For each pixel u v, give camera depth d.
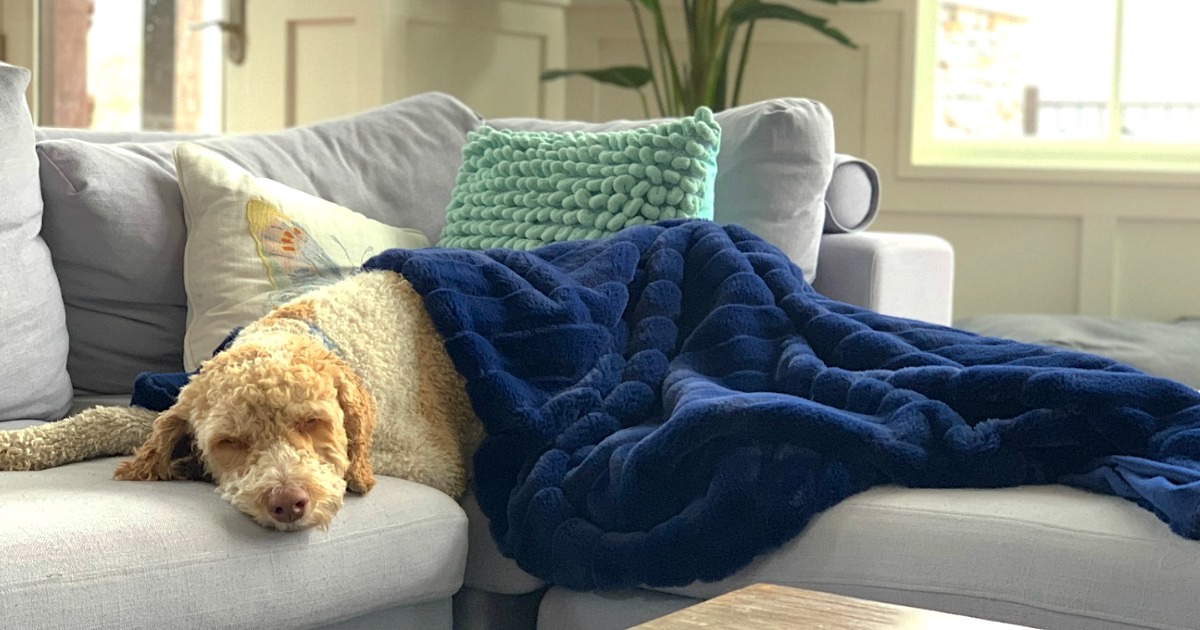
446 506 1.58
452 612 1.67
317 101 3.90
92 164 2.05
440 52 3.87
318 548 1.40
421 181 2.43
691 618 1.04
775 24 3.97
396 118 2.50
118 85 4.29
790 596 1.11
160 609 1.26
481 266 1.81
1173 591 1.28
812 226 2.33
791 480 1.49
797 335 1.85
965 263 3.90
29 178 1.94
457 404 1.74
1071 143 4.03
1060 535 1.36
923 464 1.51
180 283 2.11
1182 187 3.70
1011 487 1.52
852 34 3.93
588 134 2.22
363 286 1.72
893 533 1.43
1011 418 1.57
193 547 1.30
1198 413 1.49
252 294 2.01
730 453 1.53
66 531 1.25
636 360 1.81
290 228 2.07
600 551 1.54
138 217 2.06
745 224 2.27
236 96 4.07
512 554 1.62
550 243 2.10
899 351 1.74
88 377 2.08
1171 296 3.75
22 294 1.88
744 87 4.04
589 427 1.69
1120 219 3.77
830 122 2.35
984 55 4.12
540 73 4.15
